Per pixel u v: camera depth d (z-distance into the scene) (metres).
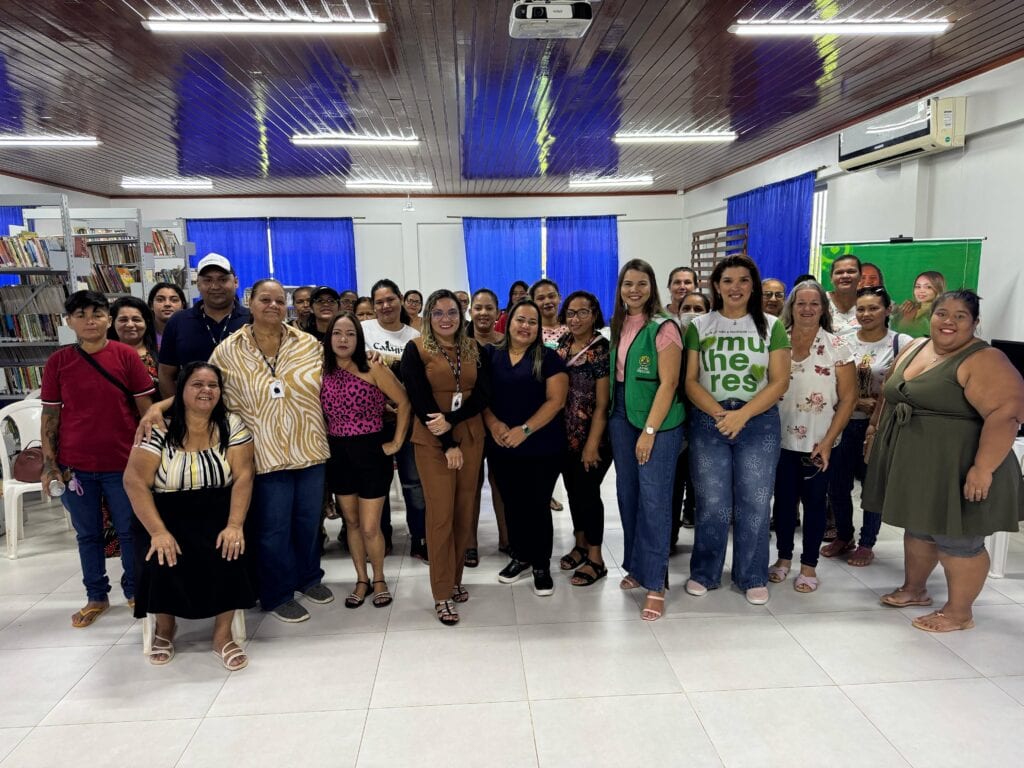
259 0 3.48
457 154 7.79
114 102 5.37
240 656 2.44
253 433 2.59
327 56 4.33
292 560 2.83
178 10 3.61
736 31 4.03
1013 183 4.86
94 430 2.70
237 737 2.04
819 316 2.82
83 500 2.76
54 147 7.08
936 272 4.37
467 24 3.82
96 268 6.22
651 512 2.74
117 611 2.92
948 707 2.12
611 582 3.12
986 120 4.93
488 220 11.57
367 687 2.30
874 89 5.48
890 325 4.53
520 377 2.75
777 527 3.15
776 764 1.89
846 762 1.89
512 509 2.96
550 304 3.56
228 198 11.09
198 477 2.38
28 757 1.97
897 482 2.59
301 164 8.30
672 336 2.65
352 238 11.32
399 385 2.79
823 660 2.41
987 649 2.46
